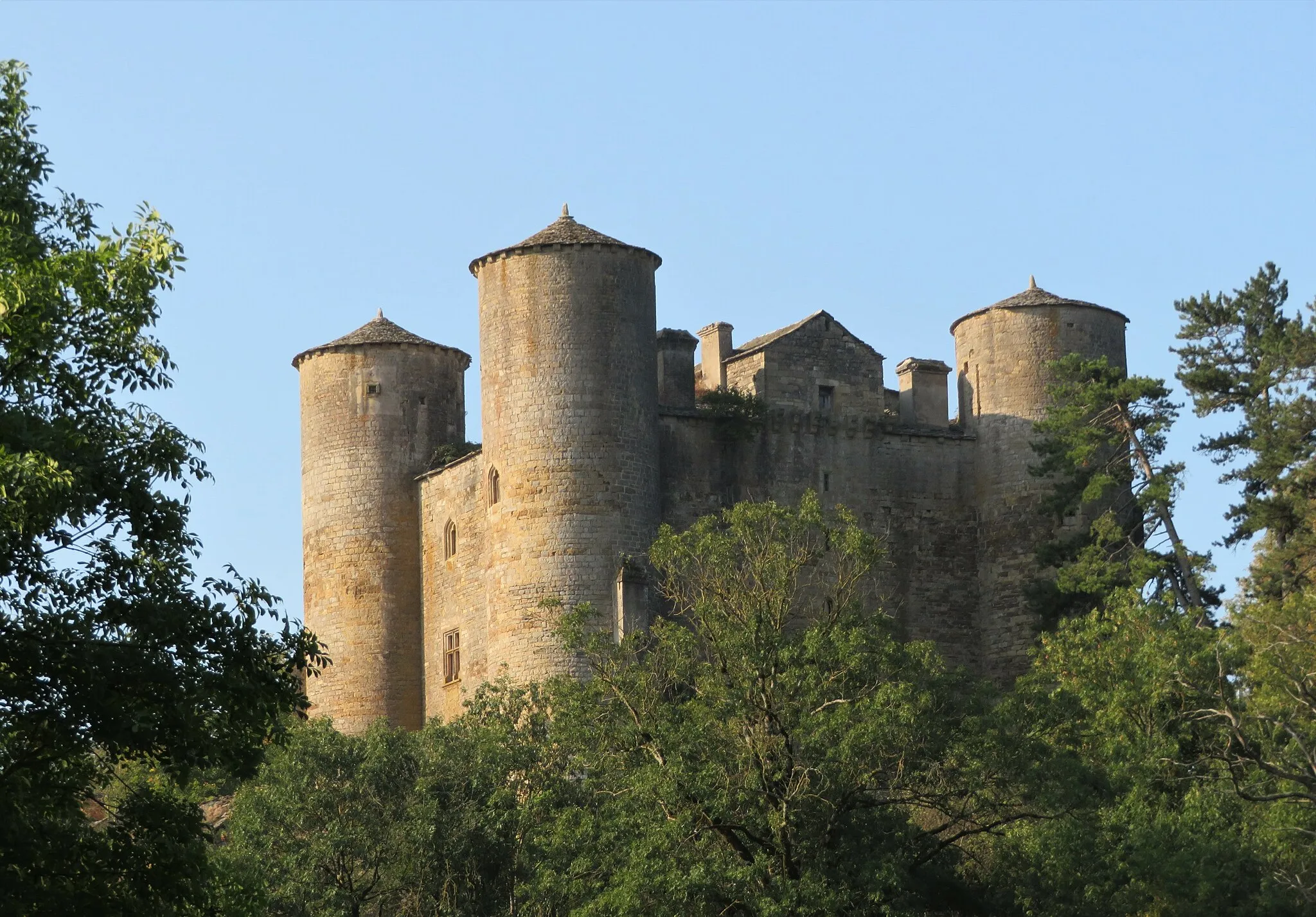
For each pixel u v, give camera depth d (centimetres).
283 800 12762
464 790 12925
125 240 7938
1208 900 11506
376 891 12706
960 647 18450
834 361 18325
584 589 16438
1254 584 16525
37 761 7612
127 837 7725
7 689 7400
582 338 16725
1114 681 13788
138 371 7888
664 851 10756
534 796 12238
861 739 10675
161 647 7631
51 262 7675
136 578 7694
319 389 19125
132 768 10275
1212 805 12262
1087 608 17138
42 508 7144
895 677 11262
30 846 7381
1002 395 18625
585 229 17038
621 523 16575
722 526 17488
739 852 10950
